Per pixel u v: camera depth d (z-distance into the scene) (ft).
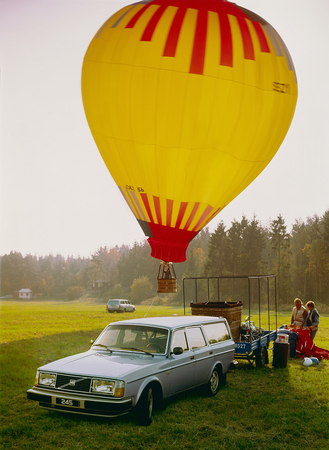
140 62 33.58
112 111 34.88
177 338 26.21
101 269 588.50
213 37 33.76
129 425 22.53
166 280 37.70
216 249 312.09
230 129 34.50
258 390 30.94
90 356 24.75
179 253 38.06
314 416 24.79
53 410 23.27
